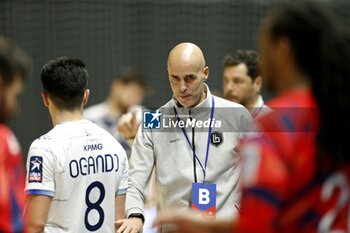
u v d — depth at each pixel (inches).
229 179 311.4
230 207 309.4
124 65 689.0
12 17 663.8
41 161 268.1
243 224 168.6
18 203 196.4
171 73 308.2
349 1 688.4
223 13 695.1
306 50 176.9
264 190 166.6
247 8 697.0
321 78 175.9
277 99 183.6
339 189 175.2
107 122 614.2
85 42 679.1
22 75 202.5
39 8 668.1
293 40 177.3
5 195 191.5
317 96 176.6
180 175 310.3
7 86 198.5
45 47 669.9
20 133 657.6
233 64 378.9
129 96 611.8
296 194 172.1
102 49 684.1
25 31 665.6
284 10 180.2
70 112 283.9
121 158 294.0
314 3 190.2
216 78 691.4
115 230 295.0
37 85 664.4
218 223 193.3
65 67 281.7
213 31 694.5
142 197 314.5
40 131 661.9
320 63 176.1
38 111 661.9
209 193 305.1
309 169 171.3
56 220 274.7
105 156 286.0
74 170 274.2
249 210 167.9
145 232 398.3
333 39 176.2
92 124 290.2
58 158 270.5
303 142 171.8
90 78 680.4
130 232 294.7
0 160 193.0
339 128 173.8
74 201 275.9
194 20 693.9
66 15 673.6
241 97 379.6
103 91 683.4
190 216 193.6
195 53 308.2
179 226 194.1
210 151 311.4
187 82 306.2
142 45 690.8
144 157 317.4
